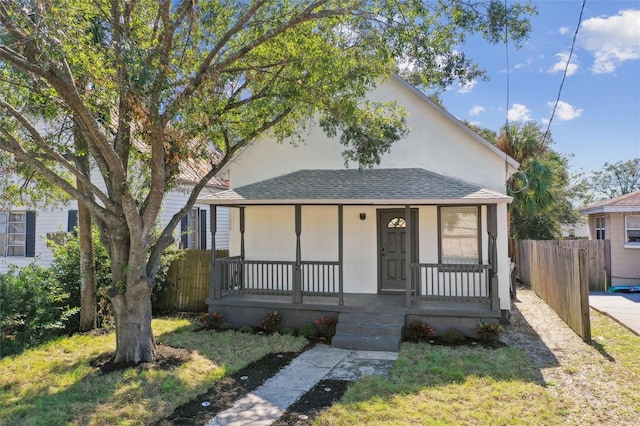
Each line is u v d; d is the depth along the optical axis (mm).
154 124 6297
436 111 11273
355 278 11445
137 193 9414
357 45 7641
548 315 11242
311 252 11727
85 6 5836
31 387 6238
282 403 5691
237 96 8242
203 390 6145
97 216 7395
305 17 6629
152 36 6492
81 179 6988
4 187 9711
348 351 8328
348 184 10625
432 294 9797
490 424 4961
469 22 6609
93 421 5105
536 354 7789
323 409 5461
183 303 12297
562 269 10508
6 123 7727
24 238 14078
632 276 16156
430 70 7148
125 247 7363
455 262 10828
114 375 6633
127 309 7301
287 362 7582
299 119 9430
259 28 7238
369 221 11406
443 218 10977
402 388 6133
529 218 22156
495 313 8938
